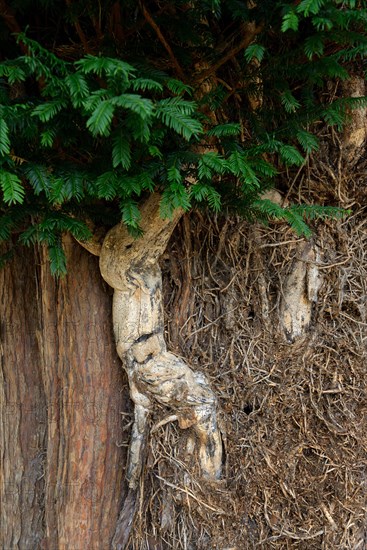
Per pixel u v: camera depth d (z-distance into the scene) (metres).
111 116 1.38
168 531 2.45
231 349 2.59
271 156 2.51
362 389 2.68
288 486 2.55
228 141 1.93
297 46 1.98
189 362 2.53
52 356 2.50
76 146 1.96
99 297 2.44
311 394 2.61
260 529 2.53
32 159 1.80
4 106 1.53
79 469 2.44
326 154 2.59
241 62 2.15
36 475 2.63
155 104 1.55
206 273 2.62
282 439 2.57
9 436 2.61
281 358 2.61
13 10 1.88
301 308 2.62
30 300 2.62
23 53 2.00
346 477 2.60
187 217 2.53
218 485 2.44
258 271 2.63
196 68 2.11
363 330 2.72
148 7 2.02
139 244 2.22
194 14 1.93
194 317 2.61
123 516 2.47
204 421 2.36
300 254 2.63
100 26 1.95
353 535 2.61
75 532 2.44
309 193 2.63
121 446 2.47
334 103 2.01
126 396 2.50
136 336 2.32
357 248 2.75
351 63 2.43
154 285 2.32
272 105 2.21
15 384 2.62
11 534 2.59
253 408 2.58
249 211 2.12
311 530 2.55
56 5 1.93
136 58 1.92
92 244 2.30
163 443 2.42
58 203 1.80
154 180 1.91
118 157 1.56
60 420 2.49
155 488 2.46
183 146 1.85
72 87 1.46
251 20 1.90
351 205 2.71
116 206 2.27
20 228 2.27
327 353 2.65
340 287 2.67
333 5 1.66
